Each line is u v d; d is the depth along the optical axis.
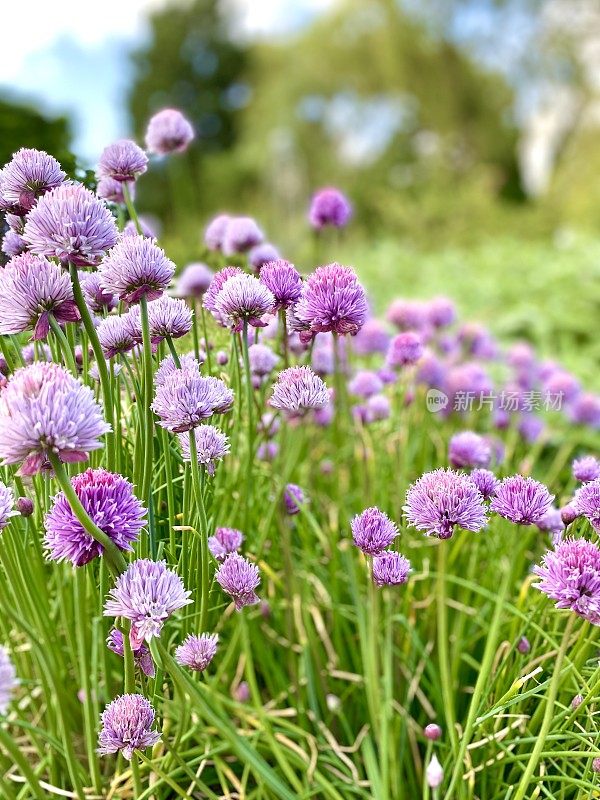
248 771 0.33
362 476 0.49
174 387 0.24
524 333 1.12
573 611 0.22
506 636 0.36
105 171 0.33
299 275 0.29
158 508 0.32
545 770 0.30
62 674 0.33
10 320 0.23
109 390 0.26
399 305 0.57
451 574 0.41
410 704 0.38
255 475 0.40
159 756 0.31
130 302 0.24
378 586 0.28
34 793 0.24
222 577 0.26
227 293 0.27
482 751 0.32
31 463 0.19
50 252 0.22
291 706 0.39
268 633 0.40
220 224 0.42
